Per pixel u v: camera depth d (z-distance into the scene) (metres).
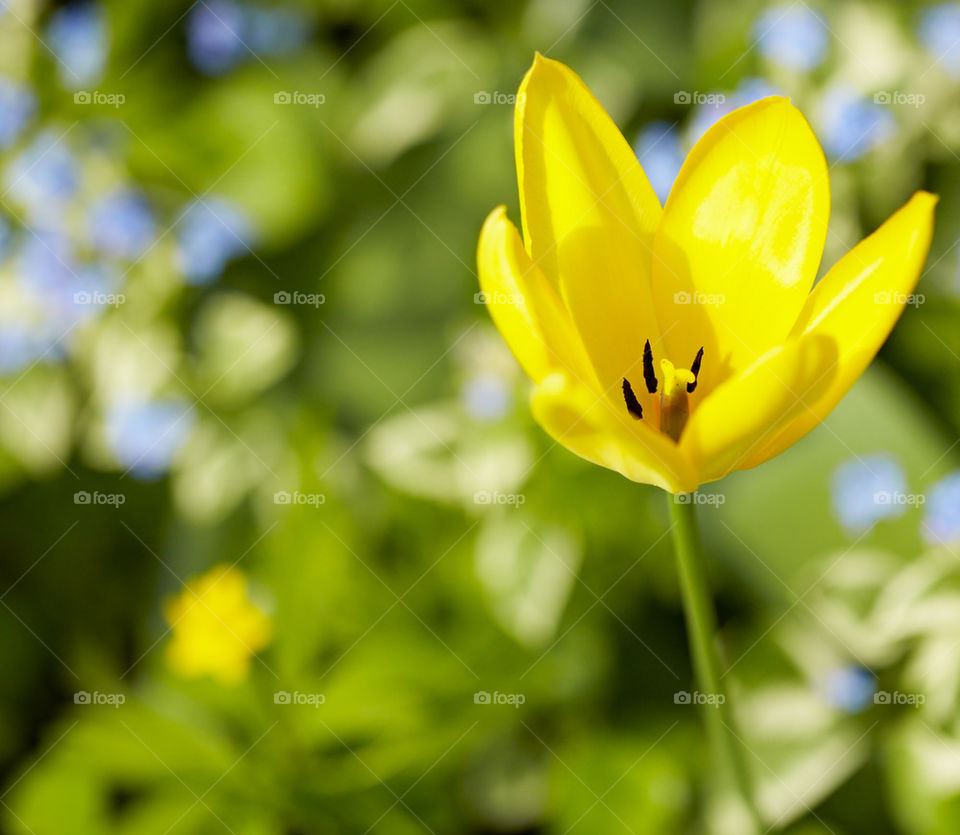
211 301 0.95
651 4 0.90
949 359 0.79
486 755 0.65
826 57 0.82
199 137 0.95
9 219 0.89
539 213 0.50
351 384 0.91
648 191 0.51
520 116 0.50
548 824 0.62
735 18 0.85
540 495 0.68
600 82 0.89
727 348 0.50
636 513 0.68
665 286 0.51
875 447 0.73
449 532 0.68
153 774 0.62
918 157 0.79
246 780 0.61
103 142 0.92
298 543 0.64
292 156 0.97
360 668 0.63
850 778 0.63
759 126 0.50
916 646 0.64
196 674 0.63
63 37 0.94
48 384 0.89
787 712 0.64
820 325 0.49
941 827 0.62
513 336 0.49
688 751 0.64
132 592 0.84
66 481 0.87
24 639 0.79
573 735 0.65
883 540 0.67
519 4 0.96
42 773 0.62
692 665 0.66
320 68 1.01
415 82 0.98
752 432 0.48
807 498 0.72
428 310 0.92
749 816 0.51
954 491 0.68
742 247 0.50
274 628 0.63
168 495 0.88
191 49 0.98
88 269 0.91
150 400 0.90
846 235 0.80
